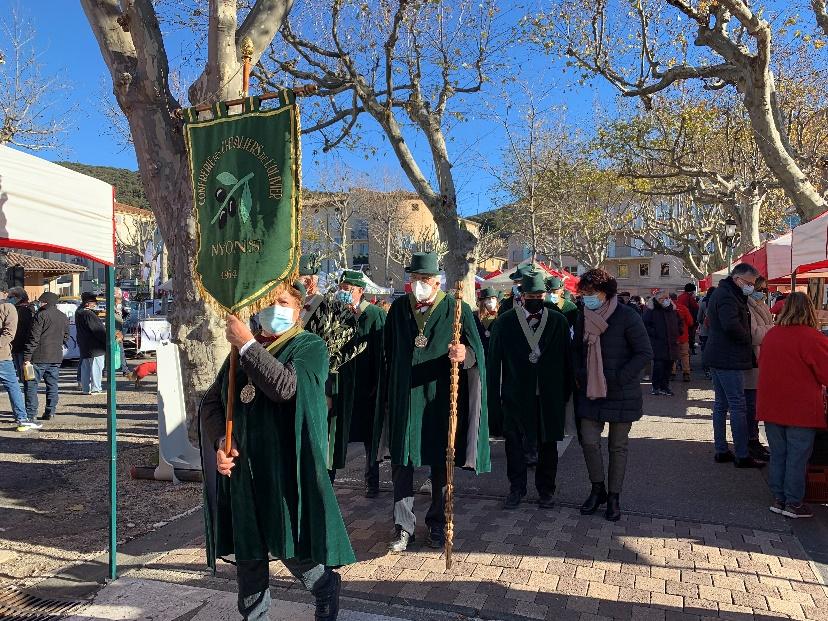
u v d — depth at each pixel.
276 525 2.82
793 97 16.98
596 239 32.25
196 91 6.00
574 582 3.84
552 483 5.31
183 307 6.15
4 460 7.26
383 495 5.69
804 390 4.86
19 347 9.73
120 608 3.61
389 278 51.84
